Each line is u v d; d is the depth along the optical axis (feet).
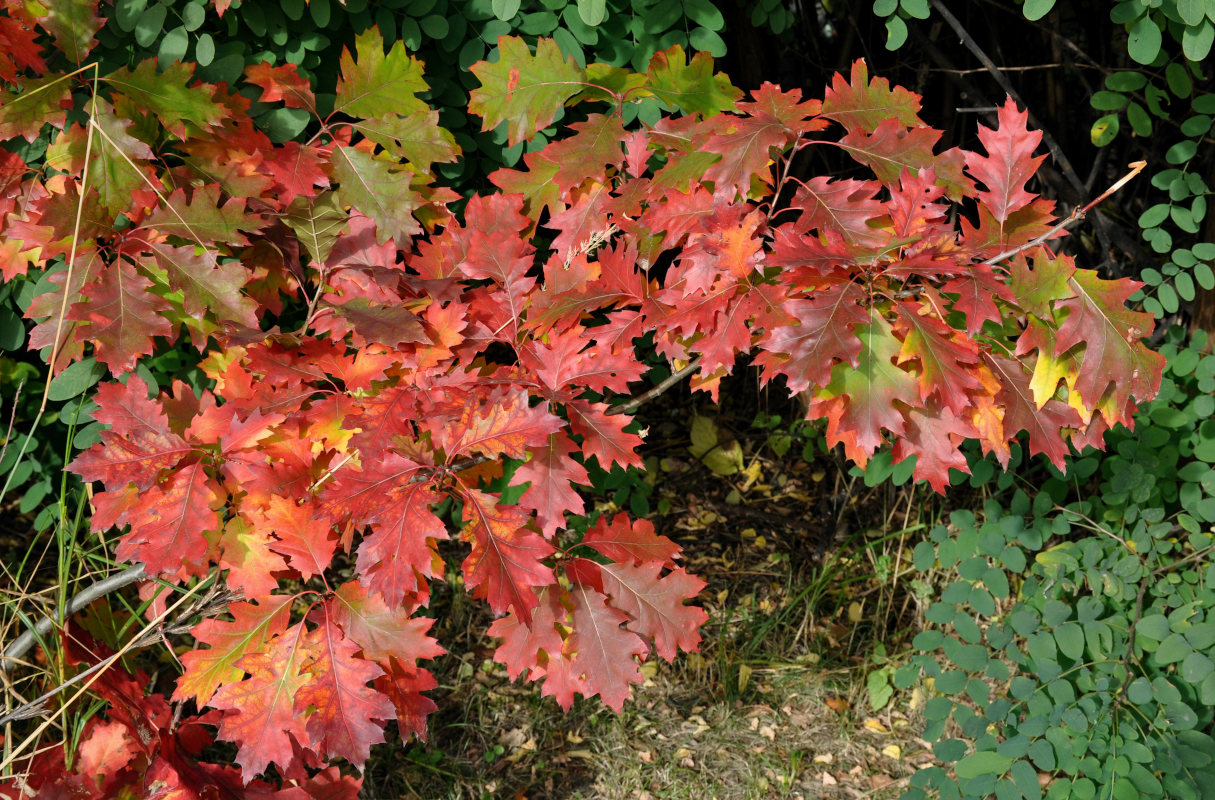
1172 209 9.45
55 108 6.82
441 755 10.76
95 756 7.13
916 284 6.48
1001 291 6.15
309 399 7.06
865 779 10.58
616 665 6.70
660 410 15.97
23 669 8.14
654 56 7.07
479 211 7.01
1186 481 9.80
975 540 9.73
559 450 6.39
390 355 6.74
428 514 6.15
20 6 6.84
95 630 7.72
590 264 6.89
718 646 12.09
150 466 6.40
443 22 8.70
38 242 6.74
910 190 6.39
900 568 12.91
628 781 10.50
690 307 6.48
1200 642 8.98
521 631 6.68
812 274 6.26
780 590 13.03
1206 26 7.71
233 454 6.52
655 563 6.82
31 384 9.81
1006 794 8.89
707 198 6.80
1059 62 11.85
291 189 7.19
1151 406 9.81
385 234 7.15
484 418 6.31
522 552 6.21
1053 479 10.16
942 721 9.36
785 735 11.12
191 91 6.93
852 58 13.12
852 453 6.35
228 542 6.52
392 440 6.32
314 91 8.87
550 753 10.86
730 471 14.70
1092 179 11.53
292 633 6.43
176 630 6.92
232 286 6.72
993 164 6.46
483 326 6.88
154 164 7.12
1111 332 6.20
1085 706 9.07
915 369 6.16
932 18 12.68
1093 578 9.52
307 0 8.56
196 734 7.49
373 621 6.46
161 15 7.65
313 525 6.50
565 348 6.68
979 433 6.36
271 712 6.39
